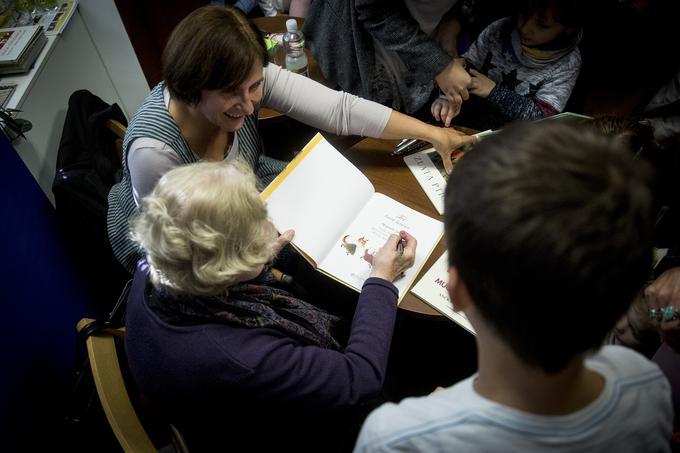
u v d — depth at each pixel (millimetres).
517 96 1528
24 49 1619
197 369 761
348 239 1158
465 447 408
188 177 763
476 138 1403
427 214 1250
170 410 829
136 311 819
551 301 339
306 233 1128
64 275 1548
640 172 343
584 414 407
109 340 997
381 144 1481
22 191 1392
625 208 325
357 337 955
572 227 320
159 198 751
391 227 1182
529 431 398
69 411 1201
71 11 1893
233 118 1085
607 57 1935
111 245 1411
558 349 364
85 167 1491
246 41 958
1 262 1233
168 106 1126
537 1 1376
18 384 1236
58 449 1353
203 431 870
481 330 414
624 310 358
